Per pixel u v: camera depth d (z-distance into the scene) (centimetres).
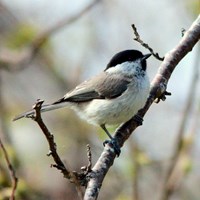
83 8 1414
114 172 1293
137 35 902
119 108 991
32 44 1408
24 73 1667
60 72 1659
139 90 955
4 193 1015
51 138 635
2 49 1445
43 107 1065
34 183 1346
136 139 1293
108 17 1587
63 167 652
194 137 1185
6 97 1620
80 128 1445
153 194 1312
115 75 1024
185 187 1391
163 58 938
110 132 1138
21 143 1501
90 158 693
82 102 1052
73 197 1283
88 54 1616
